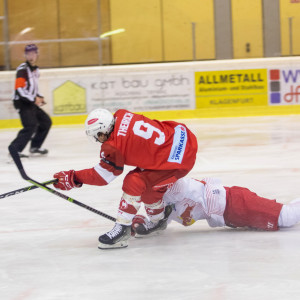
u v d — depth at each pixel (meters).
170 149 11.38
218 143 28.55
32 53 24.77
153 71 39.47
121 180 19.81
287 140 28.55
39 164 24.42
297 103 40.28
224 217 12.37
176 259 10.96
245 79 40.03
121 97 39.50
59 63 41.53
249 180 19.19
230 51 42.81
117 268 10.58
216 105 40.12
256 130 32.84
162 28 42.66
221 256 11.02
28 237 13.16
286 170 20.78
